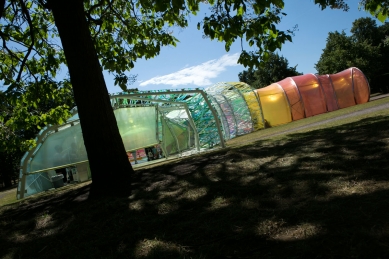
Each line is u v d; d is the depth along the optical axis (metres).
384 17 7.90
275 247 3.15
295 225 3.53
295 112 28.36
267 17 7.16
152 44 10.96
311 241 3.09
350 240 2.91
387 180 4.28
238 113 27.36
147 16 11.66
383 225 3.07
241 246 3.33
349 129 9.58
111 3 10.30
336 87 29.42
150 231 4.30
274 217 3.82
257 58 7.70
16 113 11.60
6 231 5.70
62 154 15.73
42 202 8.30
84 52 7.49
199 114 22.31
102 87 7.71
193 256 3.27
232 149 10.85
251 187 5.25
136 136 16.94
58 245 4.45
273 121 28.34
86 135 7.62
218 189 5.49
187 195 5.55
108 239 4.29
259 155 7.96
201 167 7.82
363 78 28.88
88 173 17.55
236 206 4.50
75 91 7.59
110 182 7.44
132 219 4.85
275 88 29.17
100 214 5.47
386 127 8.12
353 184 4.40
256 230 3.57
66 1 7.37
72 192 8.80
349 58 54.91
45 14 11.66
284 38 7.12
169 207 5.13
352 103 28.86
